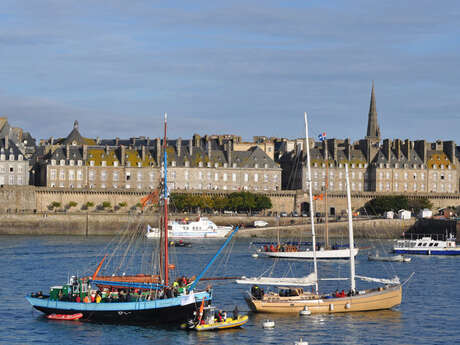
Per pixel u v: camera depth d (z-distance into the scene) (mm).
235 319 108562
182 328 106875
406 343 101500
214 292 134125
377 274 166000
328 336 104000
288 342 100812
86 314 111312
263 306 115625
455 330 108250
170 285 119188
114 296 112750
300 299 116625
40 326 108188
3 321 110750
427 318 115375
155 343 100000
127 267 165875
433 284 150250
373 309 118938
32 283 142500
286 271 168500
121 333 104750
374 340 102562
